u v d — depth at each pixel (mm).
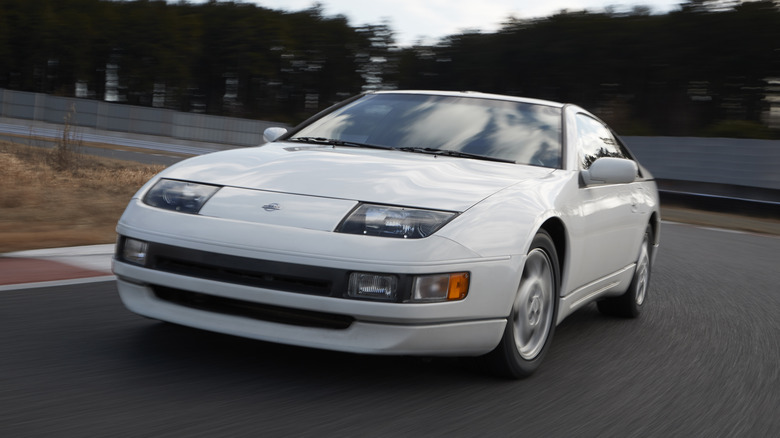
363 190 2840
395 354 2648
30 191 8969
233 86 55125
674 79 40906
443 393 2828
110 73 54000
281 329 2697
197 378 2762
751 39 38688
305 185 2889
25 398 2432
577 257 3424
